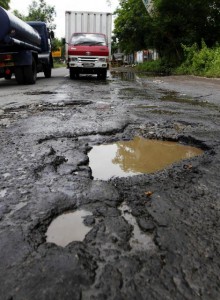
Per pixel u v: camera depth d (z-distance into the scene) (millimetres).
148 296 1243
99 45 13781
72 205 2006
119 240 1615
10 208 1954
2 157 2953
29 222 1794
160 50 26656
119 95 8281
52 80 13828
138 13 25844
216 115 5469
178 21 21266
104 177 2568
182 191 2252
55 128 4215
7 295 1237
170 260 1459
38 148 3260
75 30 15938
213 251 1539
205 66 18328
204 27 21953
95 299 1219
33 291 1255
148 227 1749
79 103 6691
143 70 29938
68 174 2547
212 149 3367
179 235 1677
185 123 4723
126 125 4516
